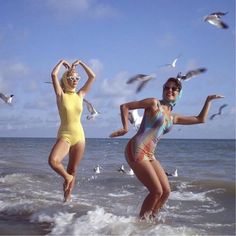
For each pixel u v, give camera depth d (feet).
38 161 78.07
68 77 27.30
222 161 86.89
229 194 36.24
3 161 74.84
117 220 22.71
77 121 27.25
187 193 36.86
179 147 201.36
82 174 51.67
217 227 24.04
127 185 40.91
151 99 23.11
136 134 23.59
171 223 23.41
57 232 21.20
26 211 25.73
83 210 24.95
